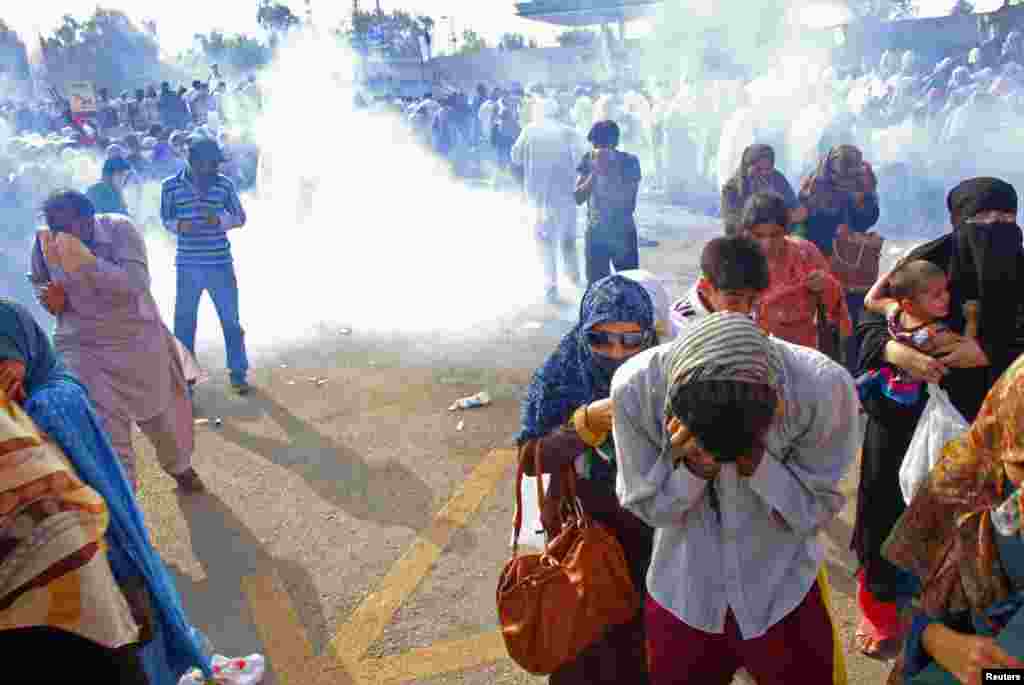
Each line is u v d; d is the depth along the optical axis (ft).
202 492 16.65
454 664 11.41
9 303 7.72
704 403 5.61
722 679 7.56
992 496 5.55
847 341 15.28
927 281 9.18
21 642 5.94
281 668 11.52
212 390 22.33
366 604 12.84
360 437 18.94
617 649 8.34
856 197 17.90
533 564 8.30
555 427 8.50
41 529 5.89
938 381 9.29
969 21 74.59
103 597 6.16
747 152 18.72
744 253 9.37
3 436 5.86
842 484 15.76
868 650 11.05
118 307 14.33
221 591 13.34
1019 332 9.37
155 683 8.54
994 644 5.55
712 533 7.08
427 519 15.26
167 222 20.85
